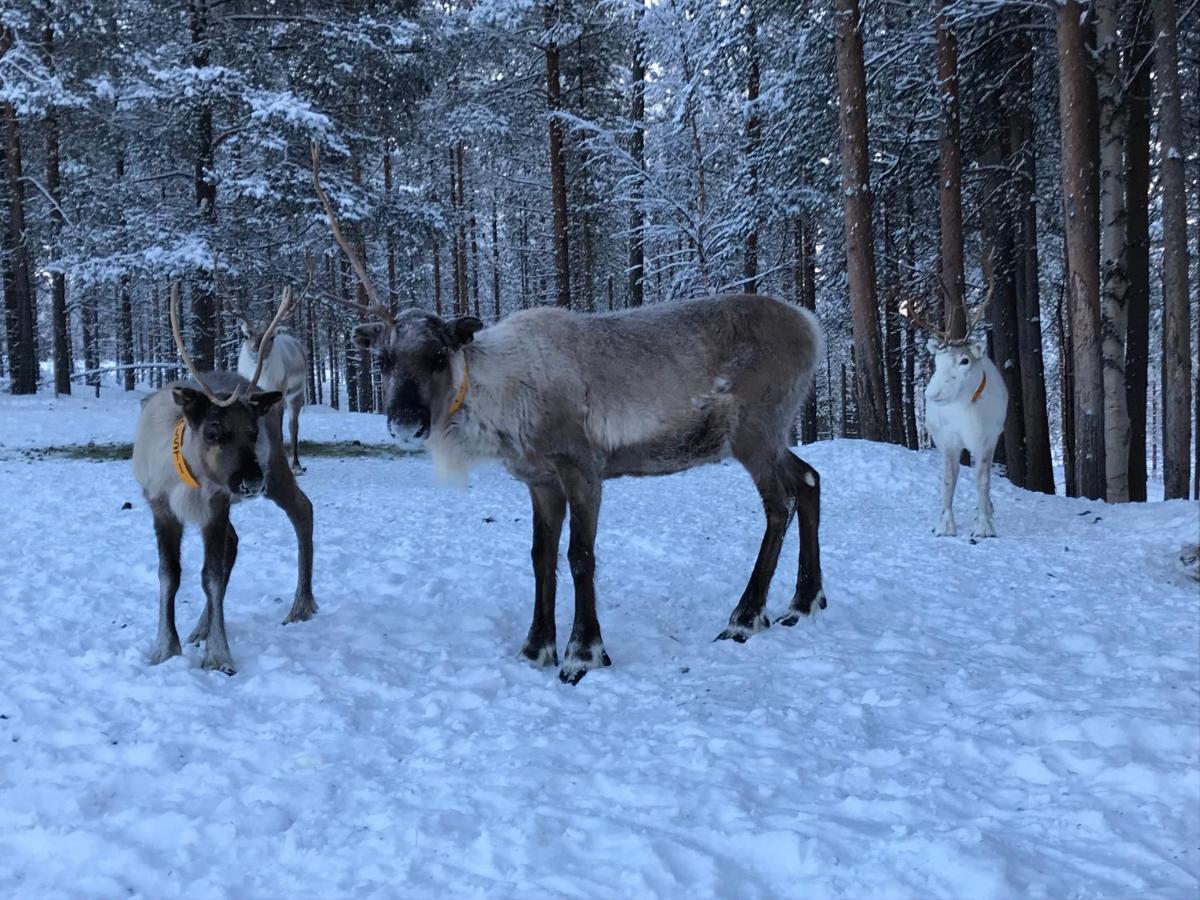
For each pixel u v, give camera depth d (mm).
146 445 5023
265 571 7129
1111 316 14031
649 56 23828
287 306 5164
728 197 21656
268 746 3811
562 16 23391
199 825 3088
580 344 5496
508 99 24953
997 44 16125
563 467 5344
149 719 4109
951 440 9406
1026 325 18062
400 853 2953
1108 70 14039
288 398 13406
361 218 20859
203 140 20953
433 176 34906
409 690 4625
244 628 5715
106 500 10461
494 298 41688
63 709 4238
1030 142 17172
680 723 4133
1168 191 12906
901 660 5129
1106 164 14078
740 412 5809
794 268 26297
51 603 6145
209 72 19641
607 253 31562
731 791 3336
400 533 8836
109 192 22172
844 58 14906
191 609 6129
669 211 22078
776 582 7055
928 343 9430
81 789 3369
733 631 5730
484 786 3445
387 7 22922
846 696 4527
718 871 2787
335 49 21438
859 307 15102
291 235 22594
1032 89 16969
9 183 23844
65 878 2830
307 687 4574
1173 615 6277
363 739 3941
